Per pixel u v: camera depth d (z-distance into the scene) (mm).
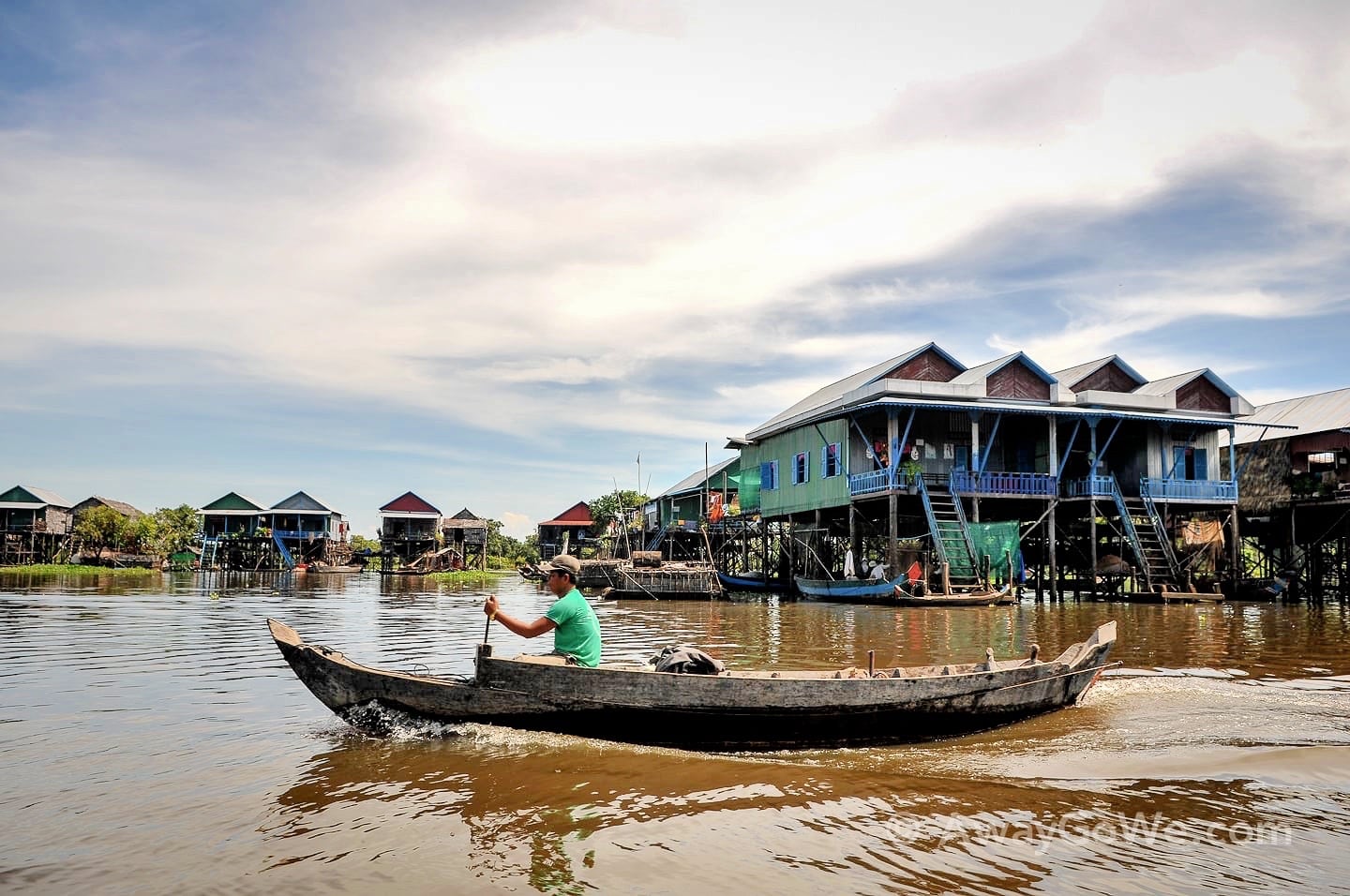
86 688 10383
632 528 52844
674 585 32344
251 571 64875
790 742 7953
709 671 8750
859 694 8023
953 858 5277
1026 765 7324
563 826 5781
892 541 28172
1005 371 31359
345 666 8016
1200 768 7156
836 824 5863
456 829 5684
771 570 43844
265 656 13414
